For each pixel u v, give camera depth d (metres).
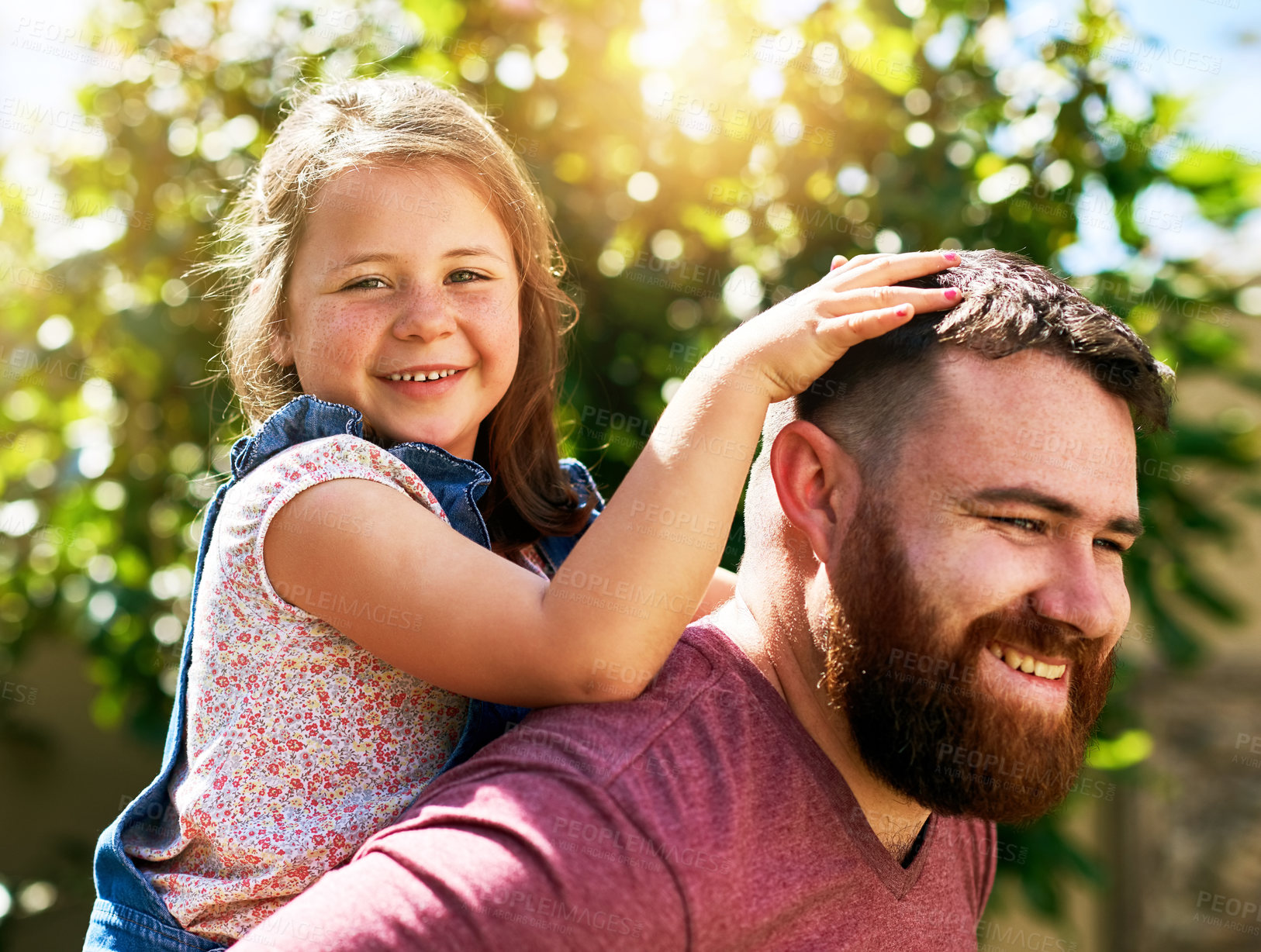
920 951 1.19
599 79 2.60
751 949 1.05
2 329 3.12
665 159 2.66
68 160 3.07
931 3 2.54
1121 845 5.23
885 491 1.12
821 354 1.15
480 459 1.65
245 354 1.61
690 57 2.57
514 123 2.64
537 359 1.64
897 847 1.24
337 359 1.39
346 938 0.94
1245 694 5.12
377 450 1.25
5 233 3.08
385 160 1.40
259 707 1.22
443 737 1.30
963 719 1.07
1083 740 1.13
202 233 2.93
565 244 2.60
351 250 1.38
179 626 3.08
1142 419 1.17
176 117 3.04
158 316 2.84
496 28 2.70
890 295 1.16
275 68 2.95
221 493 1.37
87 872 3.96
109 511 3.17
